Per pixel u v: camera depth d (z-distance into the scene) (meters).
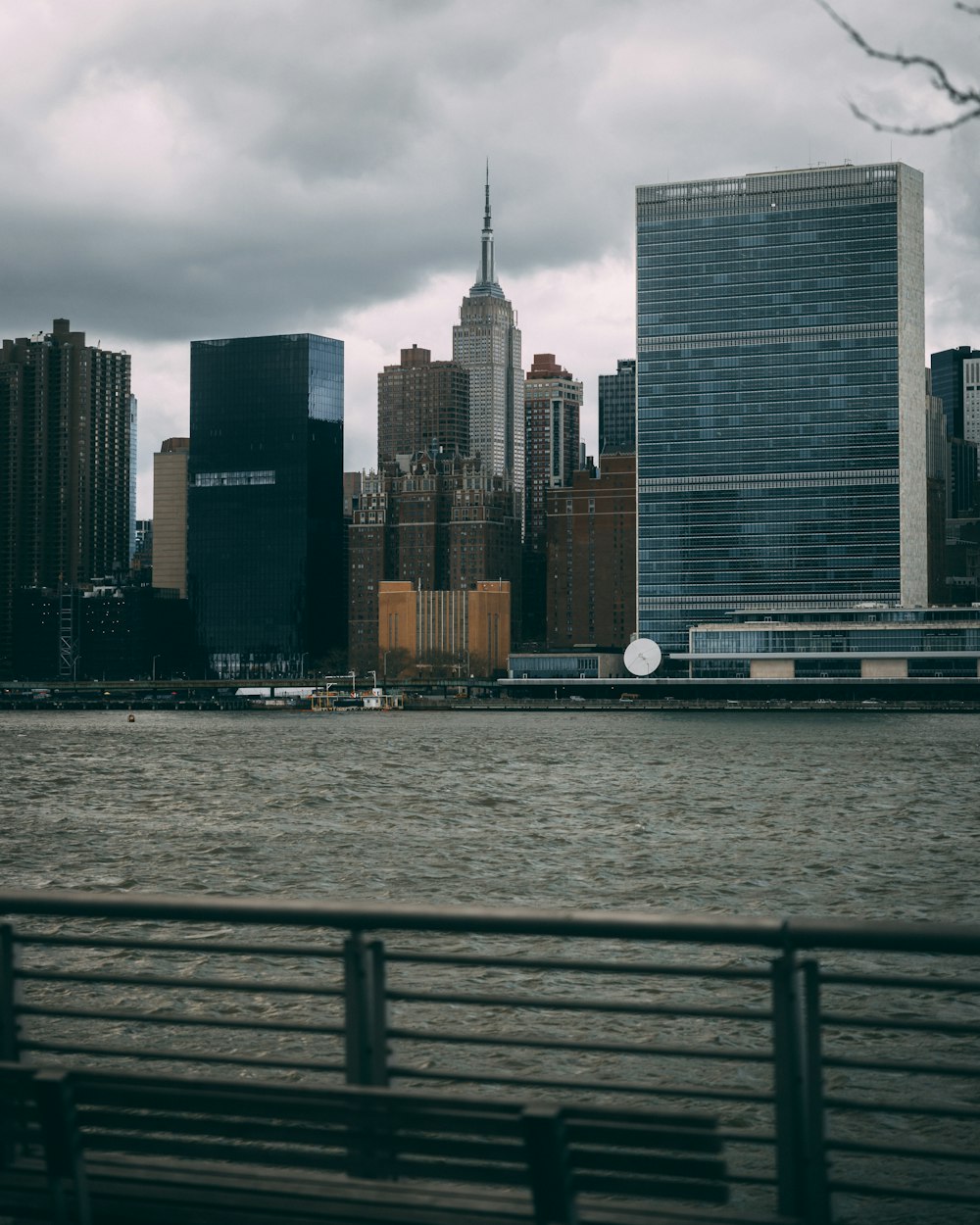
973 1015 45.53
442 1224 13.16
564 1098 37.50
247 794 144.25
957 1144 33.00
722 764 187.62
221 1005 47.88
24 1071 13.45
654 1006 13.20
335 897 79.31
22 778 167.38
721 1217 12.99
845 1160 30.89
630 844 100.56
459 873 87.06
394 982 51.41
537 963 13.38
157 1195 13.87
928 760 194.38
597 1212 13.20
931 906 74.12
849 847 98.06
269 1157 13.79
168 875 87.50
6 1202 13.92
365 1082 13.63
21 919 64.31
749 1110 36.38
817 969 12.91
